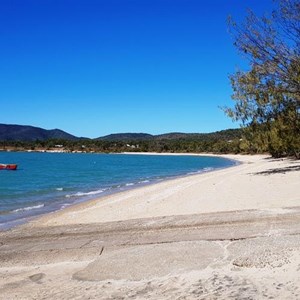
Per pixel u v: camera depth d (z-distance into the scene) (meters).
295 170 32.31
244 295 4.93
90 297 5.33
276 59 25.16
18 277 6.82
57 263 7.57
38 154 173.50
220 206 14.95
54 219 15.16
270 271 5.86
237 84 26.64
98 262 7.11
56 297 5.46
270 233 8.45
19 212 18.19
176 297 5.05
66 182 38.47
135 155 177.62
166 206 16.27
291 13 24.72
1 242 9.38
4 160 105.81
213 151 175.00
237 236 8.38
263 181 24.53
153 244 8.18
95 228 10.17
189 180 31.83
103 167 71.75
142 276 6.14
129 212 15.38
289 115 26.83
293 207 11.76
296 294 4.89
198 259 6.80
